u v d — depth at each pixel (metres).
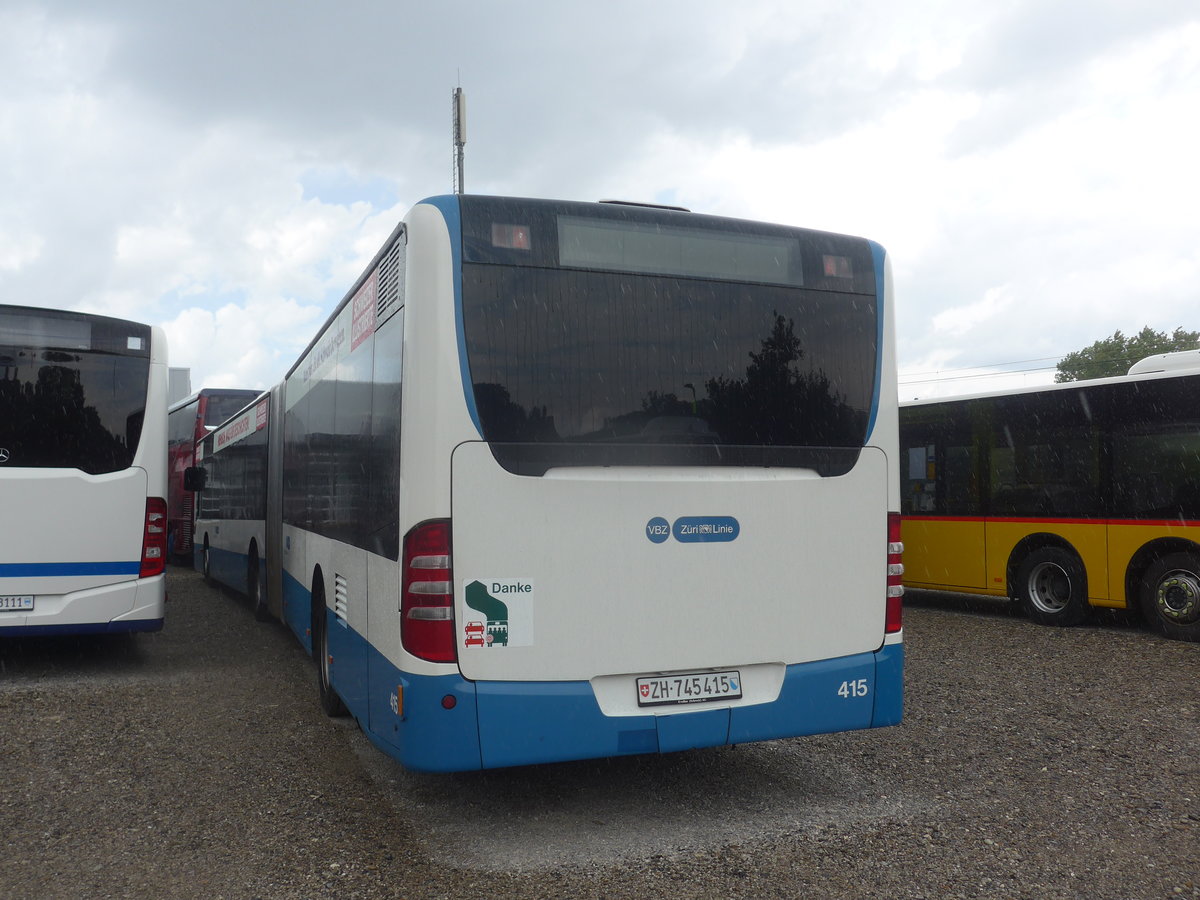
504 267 4.61
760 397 5.02
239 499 14.26
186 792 5.39
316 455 7.75
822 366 5.19
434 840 4.67
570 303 4.70
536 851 4.52
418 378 4.48
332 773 5.77
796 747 6.32
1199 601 10.16
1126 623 11.77
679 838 4.69
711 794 5.38
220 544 15.95
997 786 5.47
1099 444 11.19
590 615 4.59
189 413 22.53
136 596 9.02
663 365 4.83
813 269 5.25
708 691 4.80
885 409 5.33
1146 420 10.77
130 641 10.95
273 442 11.60
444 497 4.41
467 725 4.35
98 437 8.97
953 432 12.86
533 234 4.70
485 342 4.54
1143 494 10.73
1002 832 4.73
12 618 8.61
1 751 6.18
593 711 4.55
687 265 4.96
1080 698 7.55
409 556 4.45
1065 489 11.49
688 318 4.91
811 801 5.25
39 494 8.73
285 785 5.54
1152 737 6.42
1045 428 11.77
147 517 9.12
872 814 5.02
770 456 5.01
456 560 4.39
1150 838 4.64
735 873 4.25
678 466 4.81
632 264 4.84
